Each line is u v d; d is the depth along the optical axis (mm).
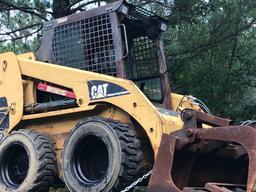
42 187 6230
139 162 5590
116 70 6367
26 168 6523
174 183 4934
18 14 12461
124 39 6516
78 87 6285
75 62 6750
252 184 4238
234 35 11016
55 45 6953
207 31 11109
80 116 6336
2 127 6938
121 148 5504
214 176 5352
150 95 7109
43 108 6602
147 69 7156
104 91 6008
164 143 4867
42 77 6676
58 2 11453
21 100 6805
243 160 5316
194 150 4910
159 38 7180
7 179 6516
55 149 6480
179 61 11258
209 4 10969
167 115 5809
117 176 5461
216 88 11180
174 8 11039
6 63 7023
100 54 6535
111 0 10914
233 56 11406
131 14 6754
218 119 5086
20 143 6418
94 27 6602
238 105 11602
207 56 11258
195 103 6984
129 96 5773
